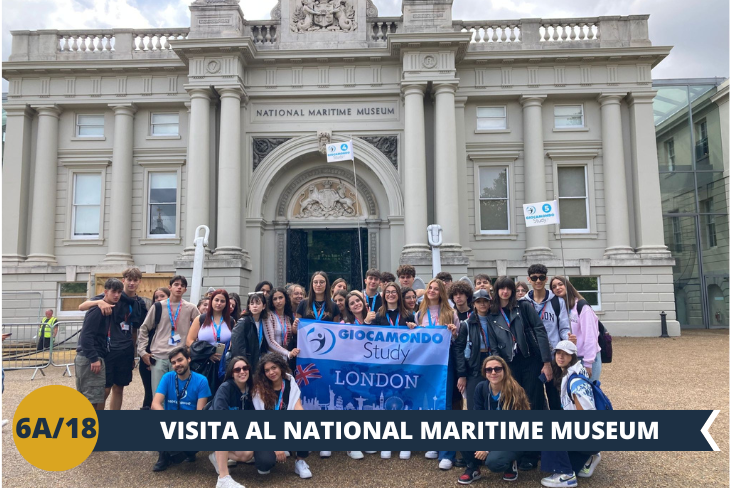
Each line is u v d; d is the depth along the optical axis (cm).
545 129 2136
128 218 2102
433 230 1708
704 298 2411
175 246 2103
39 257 2080
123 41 2158
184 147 2130
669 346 1695
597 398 608
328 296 775
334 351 711
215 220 2034
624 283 2008
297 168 2158
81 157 2156
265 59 2062
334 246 2241
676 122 2525
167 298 810
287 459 680
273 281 2094
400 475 625
